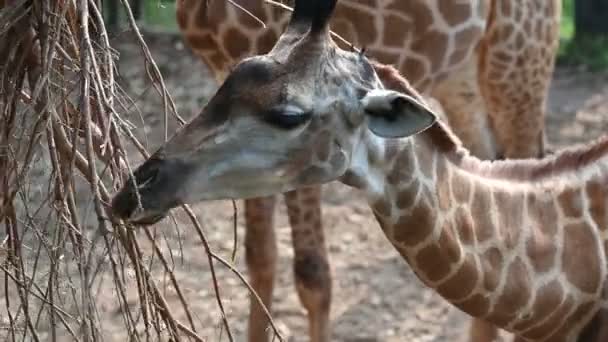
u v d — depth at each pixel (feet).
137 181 11.64
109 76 11.58
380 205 12.85
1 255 13.64
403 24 18.15
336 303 23.80
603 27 43.24
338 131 12.12
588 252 14.10
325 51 11.94
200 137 11.75
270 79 11.73
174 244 24.81
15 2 11.89
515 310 13.83
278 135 11.81
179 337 12.94
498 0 19.99
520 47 20.58
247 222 19.85
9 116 12.31
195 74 38.75
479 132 21.75
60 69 12.29
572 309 14.16
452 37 18.74
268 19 17.52
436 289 13.58
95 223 21.12
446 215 13.08
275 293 24.08
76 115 11.80
